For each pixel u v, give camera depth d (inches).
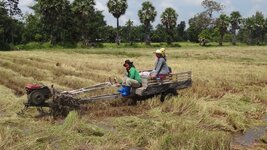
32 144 352.5
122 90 524.7
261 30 5103.3
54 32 3154.5
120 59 1542.8
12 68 961.5
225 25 4013.3
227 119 458.6
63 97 465.1
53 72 896.9
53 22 3061.0
